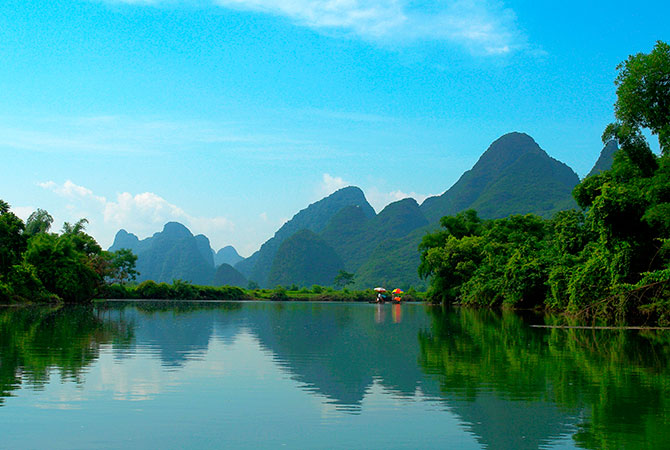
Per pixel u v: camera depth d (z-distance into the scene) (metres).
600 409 8.81
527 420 8.16
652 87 24.61
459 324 28.94
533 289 44.94
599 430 7.63
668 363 13.64
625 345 17.73
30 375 11.18
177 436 7.25
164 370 12.22
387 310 51.88
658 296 25.03
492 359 14.42
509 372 12.30
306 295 108.94
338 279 191.50
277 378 11.45
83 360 13.38
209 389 10.23
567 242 41.03
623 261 26.83
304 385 10.72
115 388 10.11
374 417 8.33
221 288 94.94
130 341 18.00
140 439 7.09
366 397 9.69
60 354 14.40
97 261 70.06
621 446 6.93
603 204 27.02
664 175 25.19
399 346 17.62
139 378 11.18
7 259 46.62
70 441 6.95
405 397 9.69
